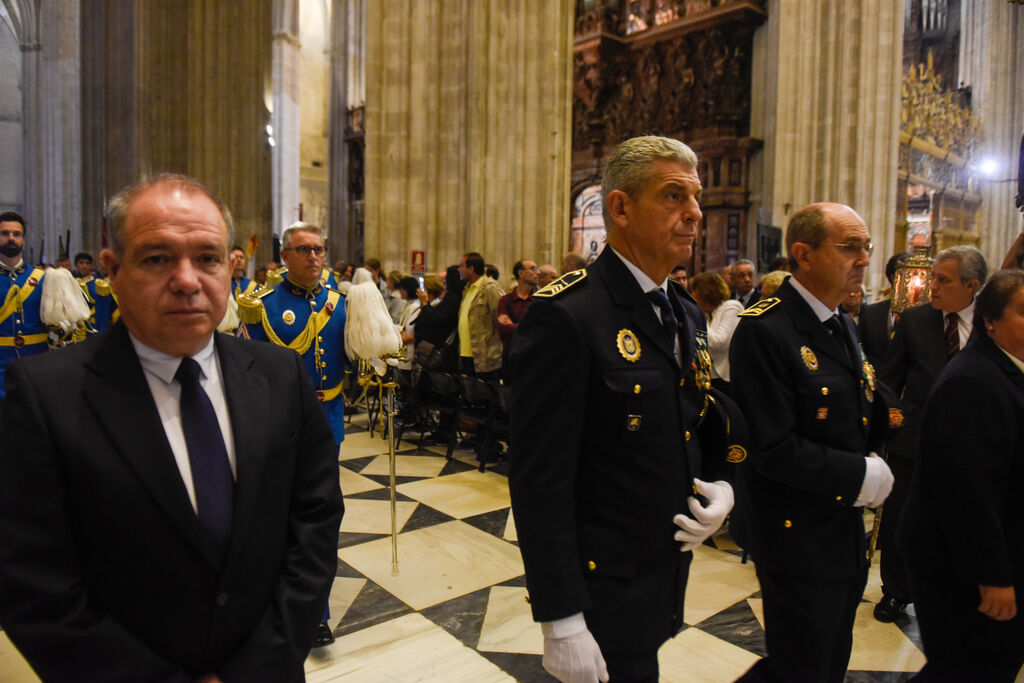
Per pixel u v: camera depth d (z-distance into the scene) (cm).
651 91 2017
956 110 1981
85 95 1480
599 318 163
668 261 169
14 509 120
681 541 167
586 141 2180
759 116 1830
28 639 117
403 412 689
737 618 341
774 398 209
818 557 209
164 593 128
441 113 1034
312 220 3022
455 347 677
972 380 211
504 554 414
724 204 1861
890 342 397
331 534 151
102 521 125
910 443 339
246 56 1392
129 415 129
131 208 131
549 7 1124
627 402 161
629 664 163
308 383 157
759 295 607
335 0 2527
